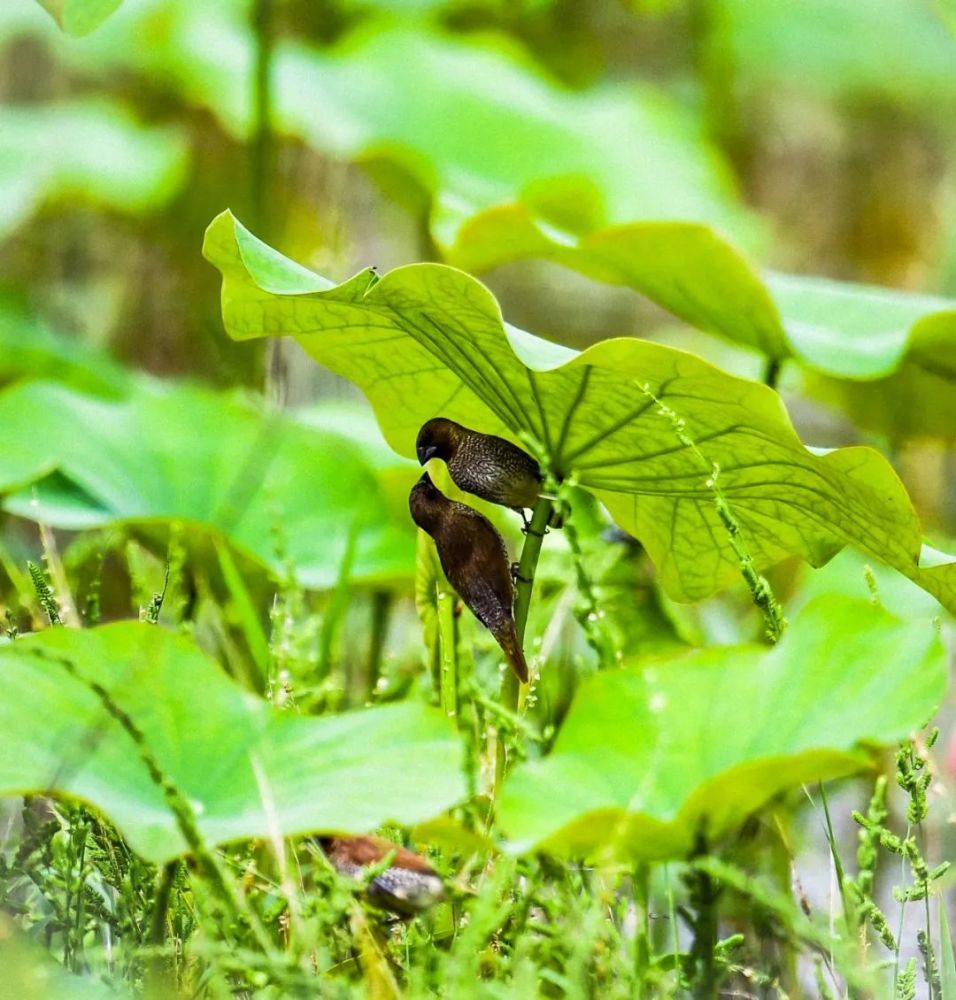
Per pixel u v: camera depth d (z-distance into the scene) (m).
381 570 3.96
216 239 3.57
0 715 3.45
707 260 3.92
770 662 3.45
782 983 3.55
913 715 3.40
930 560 3.59
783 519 3.63
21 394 4.08
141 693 3.47
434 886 3.45
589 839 3.39
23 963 3.39
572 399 3.56
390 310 3.57
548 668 3.82
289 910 3.47
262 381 4.83
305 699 3.74
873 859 3.48
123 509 4.01
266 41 4.79
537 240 4.05
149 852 3.40
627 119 6.33
